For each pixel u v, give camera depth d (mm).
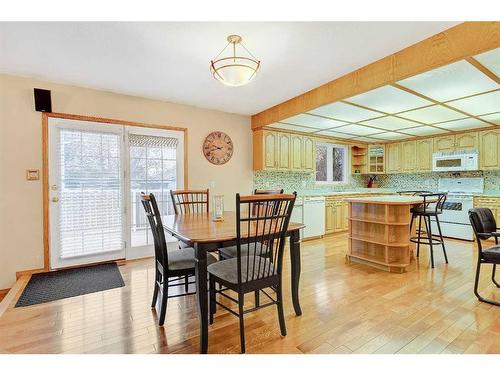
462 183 5309
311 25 2025
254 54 2479
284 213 1878
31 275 3025
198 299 1682
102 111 3461
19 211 2992
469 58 2172
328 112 3756
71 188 3266
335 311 2193
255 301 2281
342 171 6496
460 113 3832
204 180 4320
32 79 3041
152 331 1917
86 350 1700
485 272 3074
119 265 3445
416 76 2521
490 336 1812
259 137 4727
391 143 6246
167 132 3971
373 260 3320
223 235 1770
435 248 4203
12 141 2949
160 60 2605
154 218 2135
